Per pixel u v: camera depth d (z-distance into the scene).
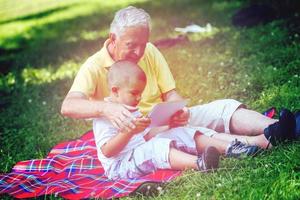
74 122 8.05
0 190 5.83
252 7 11.74
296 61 8.71
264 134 5.75
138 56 5.69
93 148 6.60
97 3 18.39
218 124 6.11
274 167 5.41
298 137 5.81
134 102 5.68
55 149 6.77
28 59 12.32
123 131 5.49
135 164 5.63
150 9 15.32
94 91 5.98
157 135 5.86
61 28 15.62
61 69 11.29
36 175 6.14
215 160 5.46
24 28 16.67
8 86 10.50
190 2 15.26
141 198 5.35
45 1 20.95
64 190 5.63
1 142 7.70
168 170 5.63
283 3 12.09
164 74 6.20
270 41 10.12
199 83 8.68
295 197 4.94
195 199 5.14
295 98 7.27
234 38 10.80
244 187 5.12
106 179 5.81
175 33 12.41
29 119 8.47
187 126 5.98
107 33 13.84
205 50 10.34
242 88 8.07
